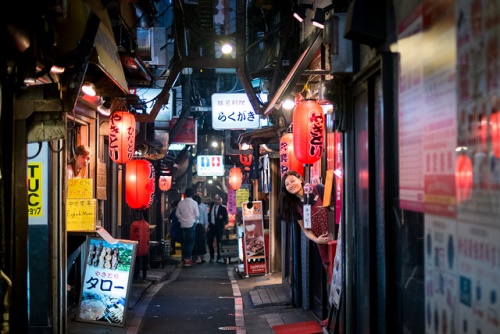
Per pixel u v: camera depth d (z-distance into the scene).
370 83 5.63
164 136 18.33
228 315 10.97
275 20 14.59
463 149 3.35
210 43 16.20
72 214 8.98
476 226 3.17
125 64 10.95
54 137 6.20
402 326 4.78
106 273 9.57
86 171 10.55
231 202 30.47
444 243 3.69
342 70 6.07
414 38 4.32
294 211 8.82
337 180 8.14
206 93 26.30
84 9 7.51
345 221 6.57
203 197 38.47
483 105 3.06
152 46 12.52
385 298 5.07
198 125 28.59
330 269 8.12
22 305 6.11
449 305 3.60
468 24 3.26
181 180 32.41
